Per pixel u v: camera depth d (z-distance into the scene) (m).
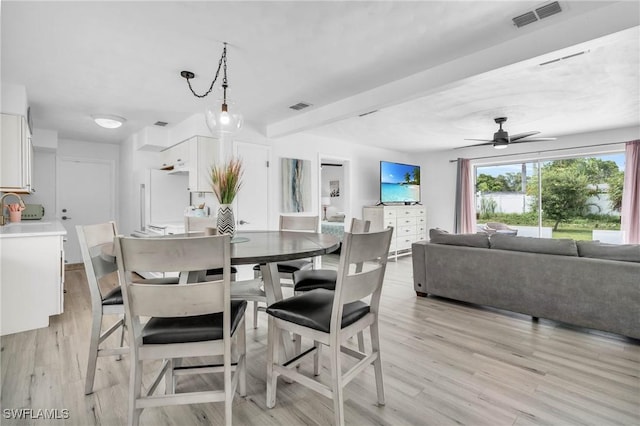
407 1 1.83
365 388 1.83
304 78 2.93
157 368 2.05
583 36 1.95
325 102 3.64
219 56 2.48
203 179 4.00
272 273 1.92
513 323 2.85
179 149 4.39
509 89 3.25
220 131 2.56
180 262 1.19
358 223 2.49
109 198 5.88
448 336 2.56
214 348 1.33
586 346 2.38
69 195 5.50
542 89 3.25
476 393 1.77
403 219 6.42
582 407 1.65
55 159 5.36
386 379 1.92
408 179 6.80
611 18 1.85
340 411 1.37
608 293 2.49
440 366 2.07
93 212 5.72
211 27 2.08
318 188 5.52
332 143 5.82
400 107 3.85
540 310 2.82
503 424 1.52
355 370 1.50
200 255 1.20
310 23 2.05
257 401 1.70
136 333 1.29
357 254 1.38
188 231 2.81
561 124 4.70
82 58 2.49
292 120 4.27
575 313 2.64
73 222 5.53
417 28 2.12
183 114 4.00
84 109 3.79
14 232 2.71
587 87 3.19
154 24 2.04
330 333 1.38
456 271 3.35
